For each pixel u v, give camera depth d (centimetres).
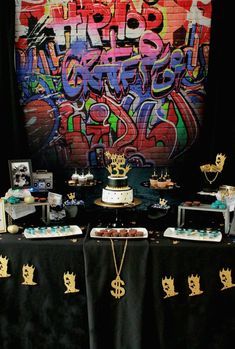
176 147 335
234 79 309
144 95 330
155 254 229
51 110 336
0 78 318
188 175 333
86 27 323
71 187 335
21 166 282
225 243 232
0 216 257
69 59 328
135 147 338
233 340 234
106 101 332
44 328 241
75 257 234
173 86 328
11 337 243
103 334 234
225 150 317
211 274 229
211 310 232
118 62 327
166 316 234
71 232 250
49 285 237
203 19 317
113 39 324
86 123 336
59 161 341
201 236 240
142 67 327
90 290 230
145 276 228
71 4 321
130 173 334
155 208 289
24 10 322
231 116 314
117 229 253
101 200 269
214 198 286
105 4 320
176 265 230
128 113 333
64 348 243
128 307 230
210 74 312
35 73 331
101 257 230
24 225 271
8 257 236
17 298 239
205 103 318
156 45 323
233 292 230
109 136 337
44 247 233
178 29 320
